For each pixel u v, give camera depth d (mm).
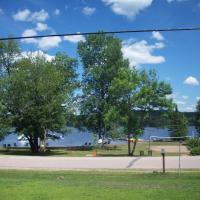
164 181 18719
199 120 85625
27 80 52000
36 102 52219
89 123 68062
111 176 22250
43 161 33500
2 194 13781
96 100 67188
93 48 69062
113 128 50781
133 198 12867
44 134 53500
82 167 28797
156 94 49938
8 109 52188
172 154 46656
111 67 67250
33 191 14297
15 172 25328
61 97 52875
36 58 53562
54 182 17406
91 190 14461
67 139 111500
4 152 53594
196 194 13508
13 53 58562
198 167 27812
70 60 69562
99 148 64000
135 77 50094
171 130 87375
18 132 53312
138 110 50156
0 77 55688
